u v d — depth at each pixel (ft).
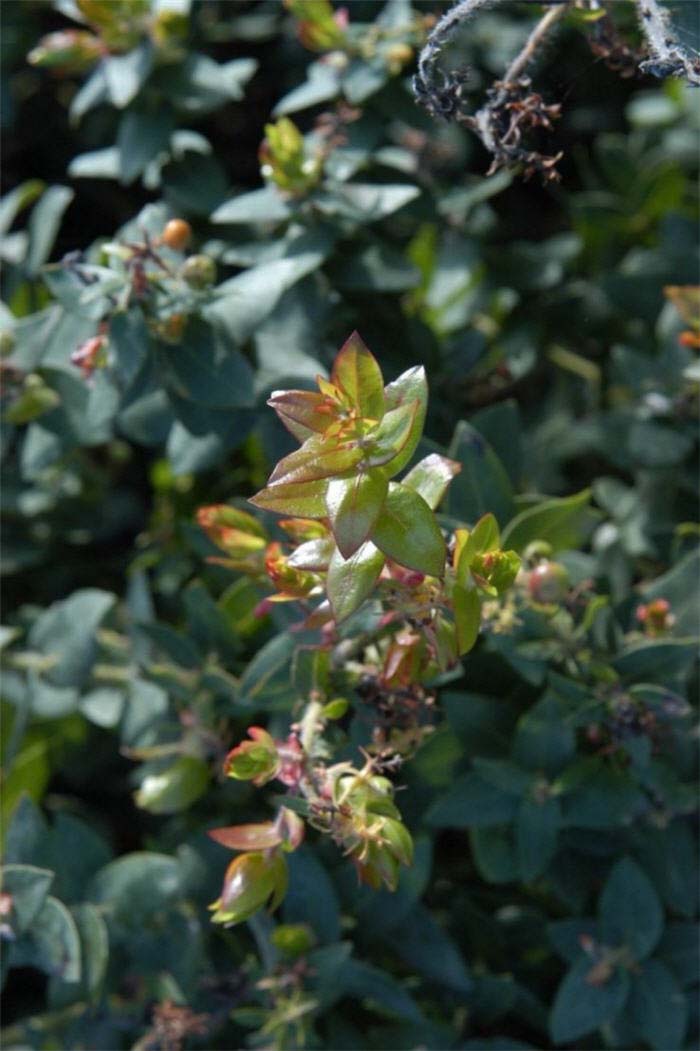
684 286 3.91
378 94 3.71
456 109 3.10
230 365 3.40
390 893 3.45
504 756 3.45
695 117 4.43
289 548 3.22
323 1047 3.46
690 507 3.76
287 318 3.62
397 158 3.76
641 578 3.86
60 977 3.38
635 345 4.02
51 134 4.73
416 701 3.20
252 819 3.65
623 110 4.90
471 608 2.93
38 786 3.86
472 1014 3.56
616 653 3.40
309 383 3.55
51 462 3.68
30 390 3.63
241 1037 3.56
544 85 3.69
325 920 3.42
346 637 3.14
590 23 3.31
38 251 3.80
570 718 3.34
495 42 4.22
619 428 3.82
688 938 3.50
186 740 3.53
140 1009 3.54
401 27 3.63
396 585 2.94
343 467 2.80
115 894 3.53
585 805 3.40
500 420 3.60
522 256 4.25
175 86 3.68
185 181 3.75
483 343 3.91
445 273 4.11
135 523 4.31
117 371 3.38
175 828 3.69
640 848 3.51
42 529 4.16
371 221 3.72
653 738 3.43
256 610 3.25
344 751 3.28
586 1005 3.43
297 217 3.59
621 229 4.35
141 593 3.69
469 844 3.84
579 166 4.91
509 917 3.60
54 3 4.40
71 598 3.73
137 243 3.42
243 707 3.49
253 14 4.60
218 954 3.59
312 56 4.53
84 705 3.73
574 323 4.31
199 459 3.58
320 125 3.66
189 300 3.34
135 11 3.62
